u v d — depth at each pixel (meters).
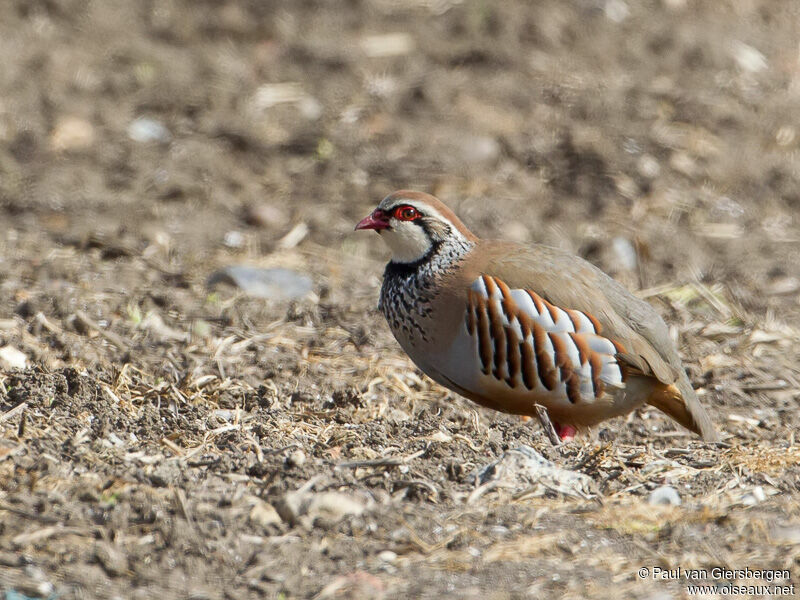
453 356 10.64
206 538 7.75
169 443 9.52
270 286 14.58
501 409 10.91
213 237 16.31
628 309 10.65
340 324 13.75
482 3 22.34
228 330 13.23
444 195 17.45
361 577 7.34
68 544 7.65
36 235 15.90
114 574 7.37
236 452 9.35
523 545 7.82
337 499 8.14
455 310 10.49
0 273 14.34
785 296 15.26
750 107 19.97
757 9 23.31
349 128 19.17
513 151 18.56
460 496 8.62
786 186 18.14
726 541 7.95
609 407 10.52
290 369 12.20
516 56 20.89
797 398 12.20
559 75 20.36
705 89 20.30
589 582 7.32
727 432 11.27
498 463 8.99
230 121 19.23
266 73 20.56
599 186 17.77
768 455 10.04
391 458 9.28
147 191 17.47
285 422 10.42
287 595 7.17
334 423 10.52
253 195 17.59
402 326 10.90
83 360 11.80
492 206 17.14
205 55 21.00
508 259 10.48
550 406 10.45
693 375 12.68
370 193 17.64
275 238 16.44
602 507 8.52
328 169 18.23
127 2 22.42
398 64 20.80
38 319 12.64
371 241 16.53
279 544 7.74
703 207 17.48
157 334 12.91
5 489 8.42
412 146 18.69
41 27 21.45
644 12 22.50
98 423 9.88
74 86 19.84
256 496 8.41
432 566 7.52
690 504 8.67
